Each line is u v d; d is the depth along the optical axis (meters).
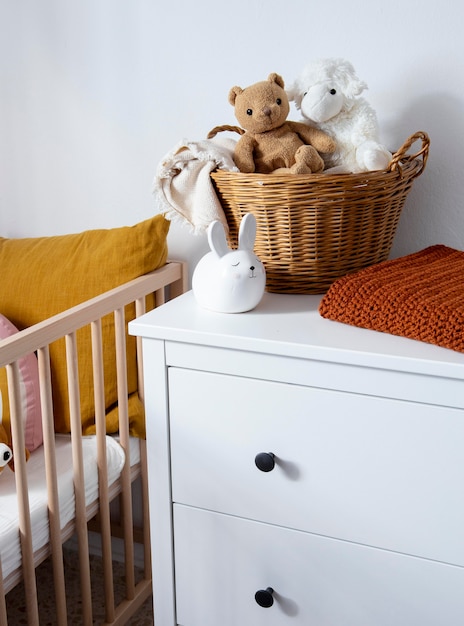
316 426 1.05
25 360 1.40
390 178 1.16
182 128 1.54
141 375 1.49
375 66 1.37
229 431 1.12
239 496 1.15
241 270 1.12
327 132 1.22
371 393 1.00
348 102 1.20
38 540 1.24
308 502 1.10
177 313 1.15
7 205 1.76
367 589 1.10
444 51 1.31
